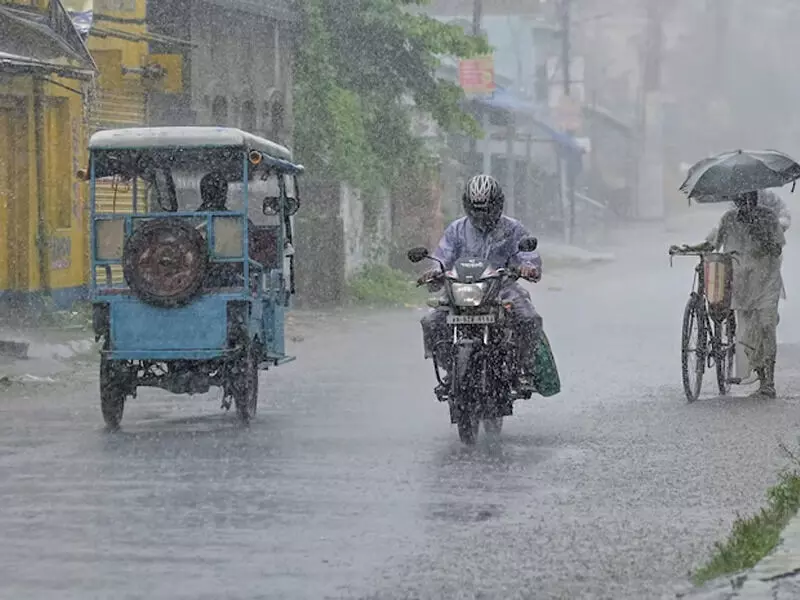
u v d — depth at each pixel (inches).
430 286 1235.9
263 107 3016.7
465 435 1176.2
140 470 1069.1
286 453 1144.8
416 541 834.8
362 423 1318.9
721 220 1505.9
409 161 3435.0
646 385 1599.4
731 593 649.6
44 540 838.5
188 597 715.4
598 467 1075.3
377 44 3312.0
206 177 1461.6
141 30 2615.7
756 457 1110.4
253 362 1343.5
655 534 848.3
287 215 1503.4
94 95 2452.0
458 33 3361.2
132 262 1302.9
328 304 2925.7
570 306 2856.8
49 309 2242.9
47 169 2288.4
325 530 863.7
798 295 3026.6
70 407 1444.4
